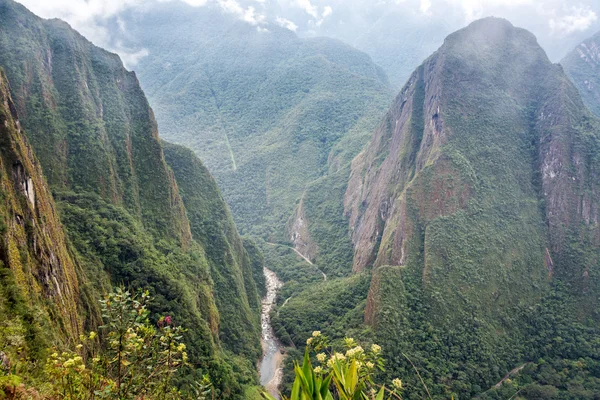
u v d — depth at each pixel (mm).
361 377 5719
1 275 17109
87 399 6859
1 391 6727
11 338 13031
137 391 7781
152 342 8172
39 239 22891
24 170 23984
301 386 4336
